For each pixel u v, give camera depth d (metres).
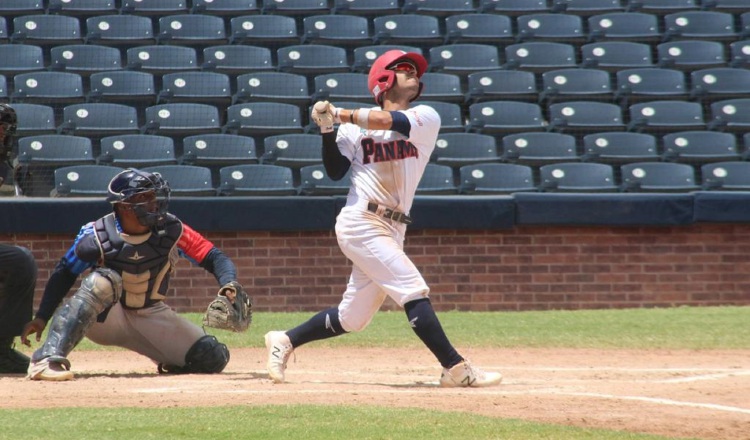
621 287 38.47
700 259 38.78
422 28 51.50
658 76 48.50
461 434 12.65
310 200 37.34
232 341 29.72
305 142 42.81
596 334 30.39
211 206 36.88
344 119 17.78
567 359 25.61
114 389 17.86
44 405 15.48
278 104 45.34
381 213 18.16
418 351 27.53
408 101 19.12
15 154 42.78
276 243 37.66
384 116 17.66
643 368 23.45
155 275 20.77
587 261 38.41
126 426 13.13
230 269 20.47
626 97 47.44
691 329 31.34
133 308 21.06
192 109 44.75
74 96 46.00
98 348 28.59
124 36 50.34
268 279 37.59
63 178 39.91
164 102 46.41
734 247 38.88
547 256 38.31
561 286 38.34
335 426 13.11
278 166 40.84
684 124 45.78
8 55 47.84
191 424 13.27
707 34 52.44
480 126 45.22
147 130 43.94
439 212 37.53
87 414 14.20
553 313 36.41
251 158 42.09
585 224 38.09
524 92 47.59
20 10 51.06
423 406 15.28
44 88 46.00
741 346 28.02
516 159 43.06
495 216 37.66
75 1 51.56
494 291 38.06
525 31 51.66
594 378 21.16
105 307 20.44
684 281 38.75
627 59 50.53
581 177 41.62
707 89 48.56
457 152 43.38
